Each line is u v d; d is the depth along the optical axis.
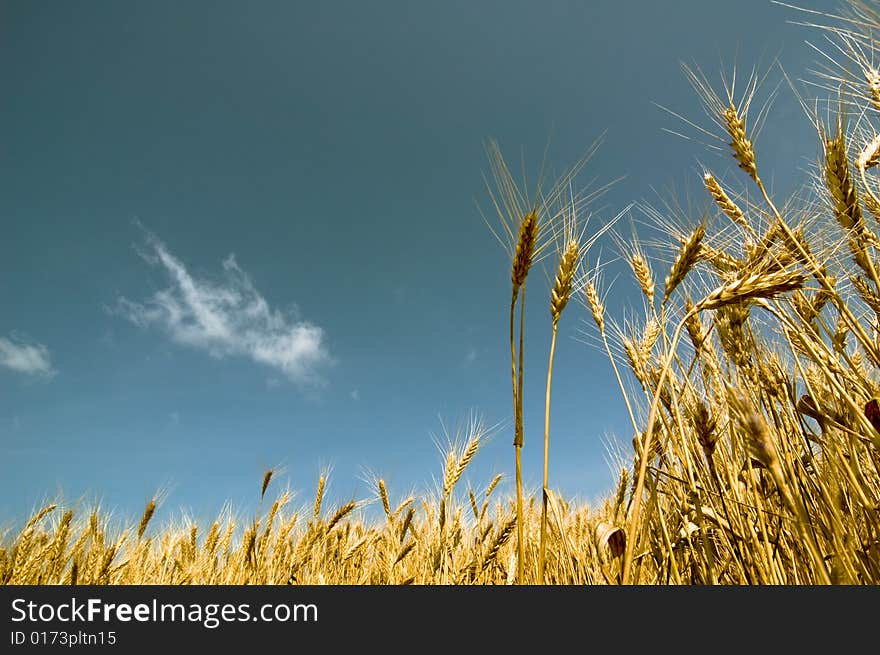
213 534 1.32
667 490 0.60
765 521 0.55
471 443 0.95
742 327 0.58
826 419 0.52
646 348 0.63
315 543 1.15
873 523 0.48
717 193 0.64
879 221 0.55
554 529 0.75
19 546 1.10
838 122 0.56
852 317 0.49
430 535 1.04
